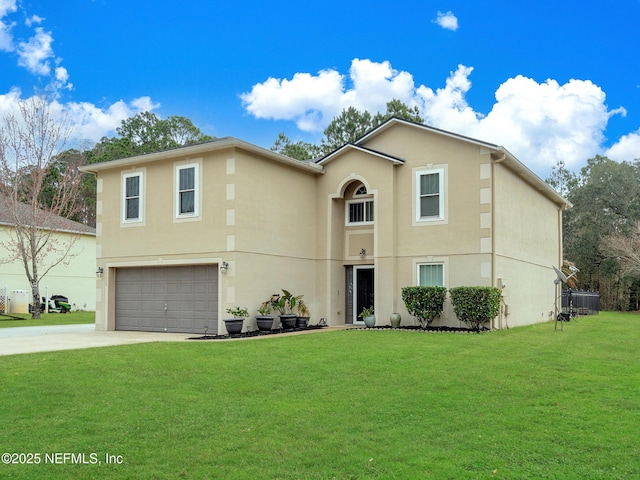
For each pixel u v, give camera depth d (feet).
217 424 22.91
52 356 38.86
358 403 26.13
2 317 89.56
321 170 67.51
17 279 102.63
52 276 108.47
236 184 56.44
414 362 36.37
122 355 39.19
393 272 62.03
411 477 17.38
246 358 37.99
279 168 62.49
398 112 133.39
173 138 189.47
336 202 67.97
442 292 57.47
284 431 21.98
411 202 62.28
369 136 65.67
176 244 59.98
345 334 52.75
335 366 34.99
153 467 18.35
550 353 40.45
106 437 21.36
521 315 67.00
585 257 140.56
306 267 65.82
